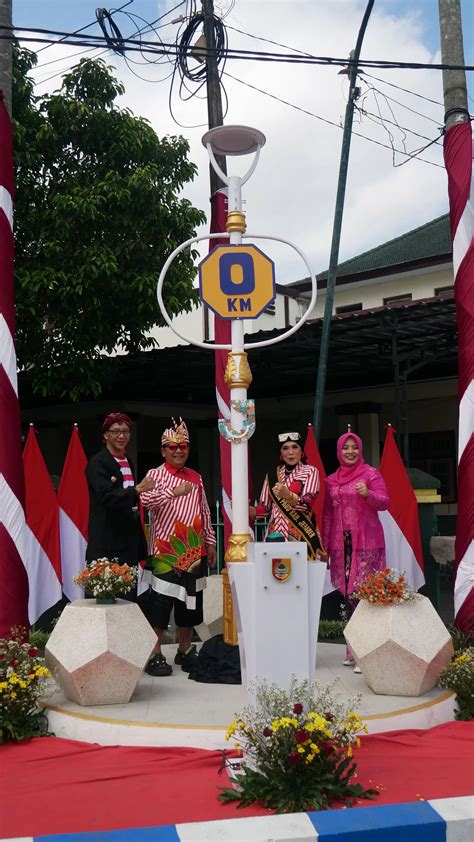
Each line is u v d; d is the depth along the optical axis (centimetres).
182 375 1369
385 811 328
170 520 566
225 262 509
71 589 716
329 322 966
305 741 349
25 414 1689
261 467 1852
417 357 1310
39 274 1012
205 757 398
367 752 414
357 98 980
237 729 383
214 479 1730
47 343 1109
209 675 530
